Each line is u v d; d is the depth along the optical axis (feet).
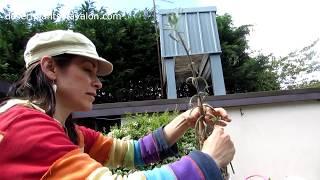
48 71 4.04
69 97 4.12
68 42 4.11
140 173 3.34
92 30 38.75
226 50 42.55
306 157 14.92
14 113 3.54
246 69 43.42
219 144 3.71
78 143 4.87
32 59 4.13
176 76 22.98
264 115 15.23
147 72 41.63
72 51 4.07
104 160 5.49
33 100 4.01
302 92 15.10
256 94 15.01
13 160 3.28
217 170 3.39
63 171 3.24
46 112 3.92
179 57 19.99
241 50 44.70
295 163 14.85
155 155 5.55
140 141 5.70
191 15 20.74
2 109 3.68
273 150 14.96
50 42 4.07
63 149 3.35
